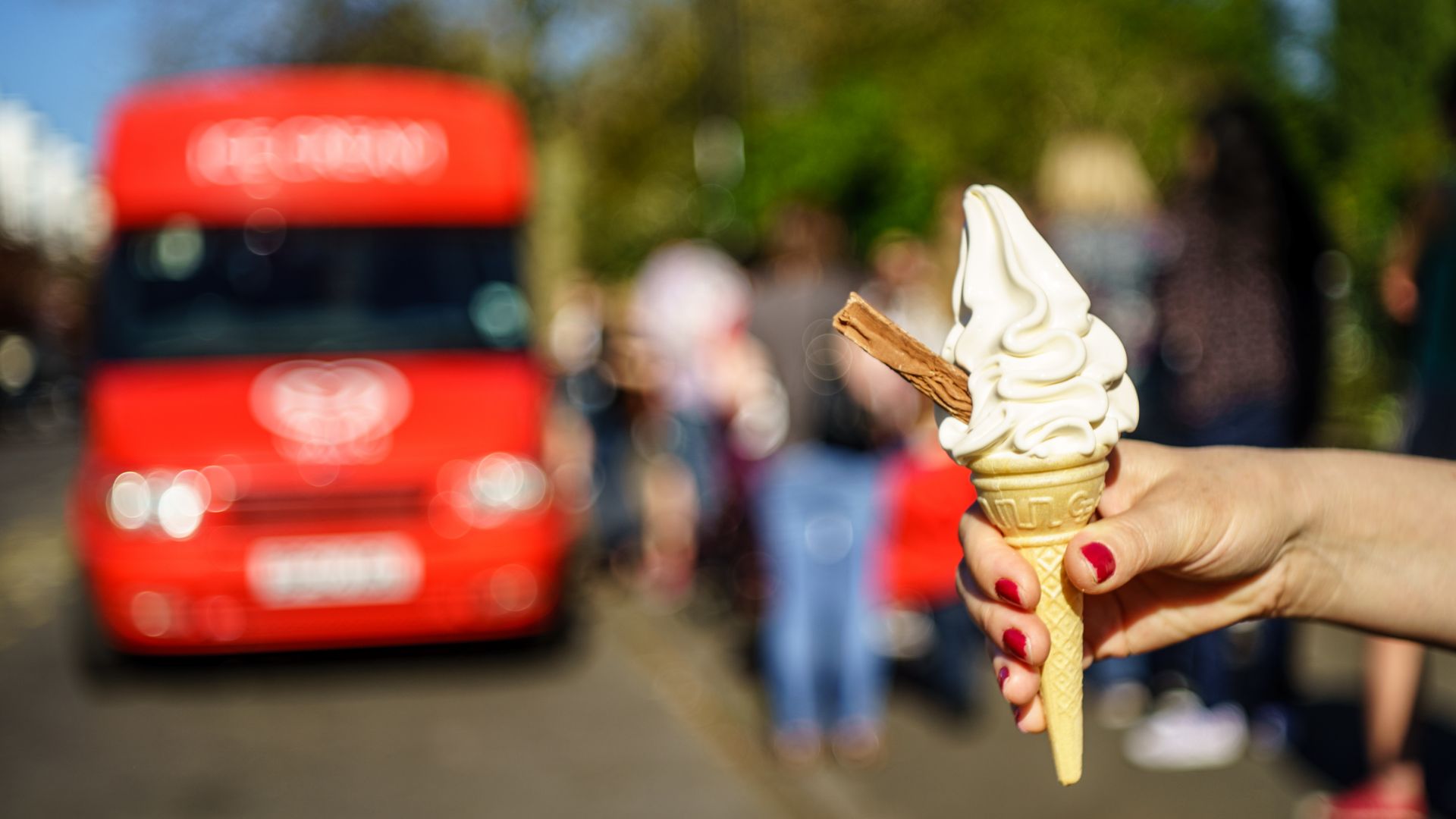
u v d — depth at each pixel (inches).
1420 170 416.5
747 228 603.8
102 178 274.7
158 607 235.6
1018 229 58.9
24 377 1187.9
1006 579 53.5
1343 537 59.4
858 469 197.5
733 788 191.5
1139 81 680.4
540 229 833.5
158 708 242.7
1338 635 262.5
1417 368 154.5
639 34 893.8
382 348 254.4
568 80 872.9
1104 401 54.9
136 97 281.7
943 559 207.3
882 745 208.1
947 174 656.4
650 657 273.9
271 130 278.1
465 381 251.4
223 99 281.7
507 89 847.7
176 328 255.4
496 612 246.5
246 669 268.7
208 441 239.6
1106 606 62.8
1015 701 55.2
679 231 903.1
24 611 336.5
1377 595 59.4
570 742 217.6
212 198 271.3
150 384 244.4
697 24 877.8
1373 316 424.8
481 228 279.4
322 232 271.1
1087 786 182.4
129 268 264.4
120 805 192.7
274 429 241.0
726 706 235.8
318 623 240.2
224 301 259.9
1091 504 55.8
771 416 197.3
